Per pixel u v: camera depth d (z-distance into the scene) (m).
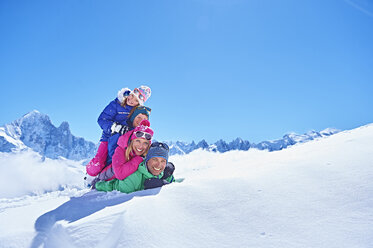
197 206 1.81
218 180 2.35
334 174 1.92
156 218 1.69
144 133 3.25
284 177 2.07
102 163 4.05
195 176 3.33
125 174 3.08
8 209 2.85
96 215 1.99
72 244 1.60
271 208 1.56
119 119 4.22
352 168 1.97
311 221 1.32
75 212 2.30
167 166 3.37
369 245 1.03
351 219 1.25
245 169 2.76
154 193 2.46
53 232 1.85
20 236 1.83
